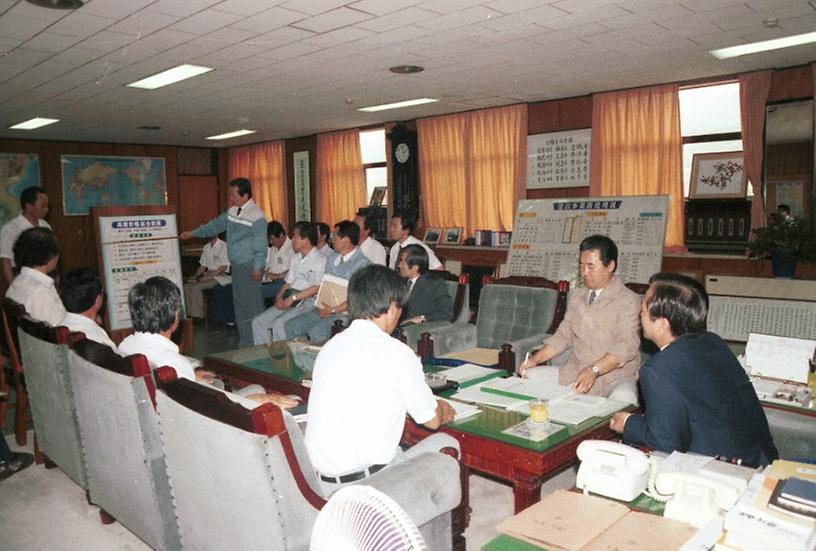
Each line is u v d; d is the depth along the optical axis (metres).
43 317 3.35
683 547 1.20
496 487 2.99
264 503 1.52
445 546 1.85
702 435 1.76
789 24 4.21
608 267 3.03
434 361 3.27
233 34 4.25
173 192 11.25
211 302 7.80
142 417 2.01
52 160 9.98
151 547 2.29
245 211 5.45
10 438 3.73
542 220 5.72
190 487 1.77
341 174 9.35
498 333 4.20
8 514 2.75
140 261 4.52
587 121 6.84
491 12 3.86
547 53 4.91
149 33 4.19
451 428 2.28
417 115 8.07
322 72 5.48
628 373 2.99
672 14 3.96
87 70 5.27
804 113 5.46
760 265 5.70
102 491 2.44
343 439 1.79
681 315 1.87
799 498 1.19
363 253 5.12
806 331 4.40
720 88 6.05
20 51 4.61
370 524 0.87
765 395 2.33
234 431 1.53
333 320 4.68
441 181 8.13
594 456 1.60
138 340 2.29
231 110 7.45
